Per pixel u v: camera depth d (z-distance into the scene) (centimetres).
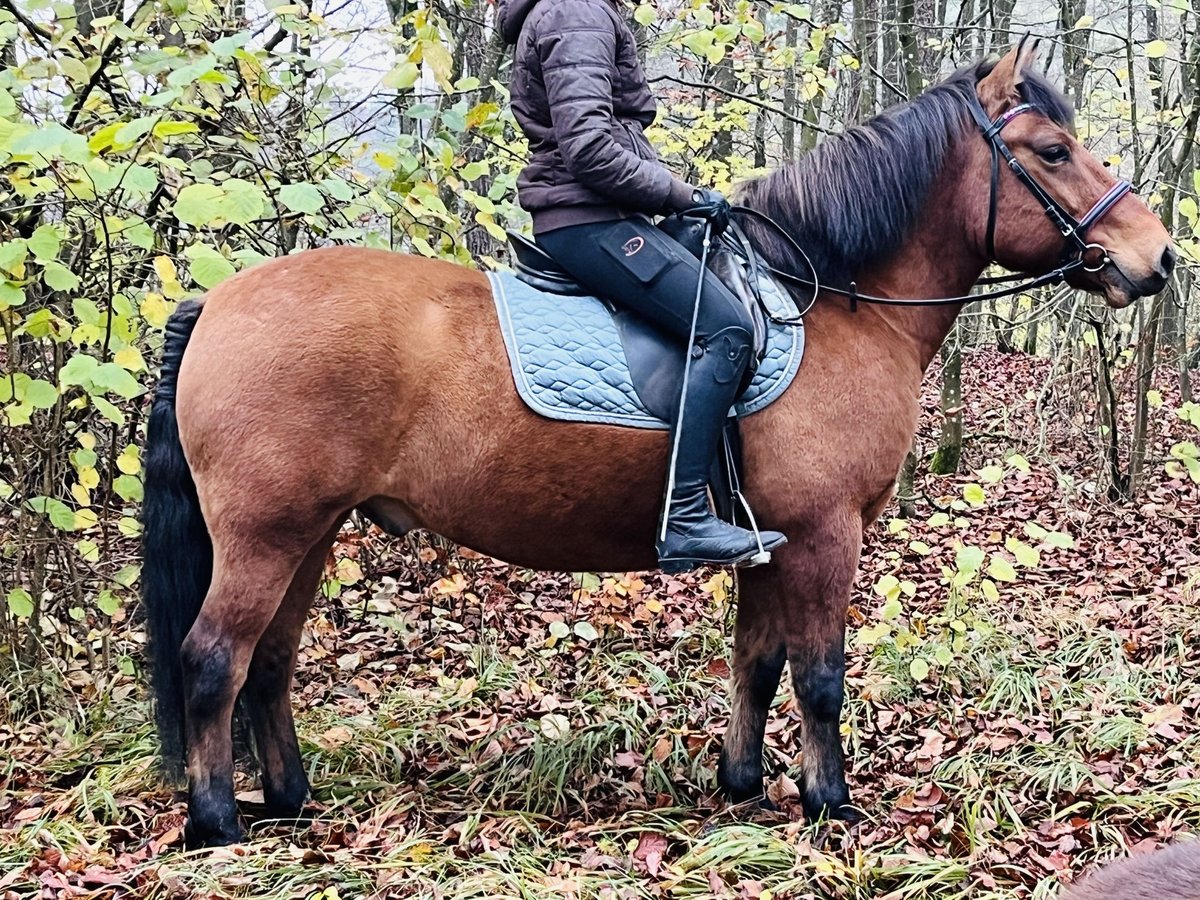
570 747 399
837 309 345
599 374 317
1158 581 601
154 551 323
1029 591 581
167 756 326
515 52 329
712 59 546
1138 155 702
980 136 349
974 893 292
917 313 356
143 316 392
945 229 354
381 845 322
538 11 315
